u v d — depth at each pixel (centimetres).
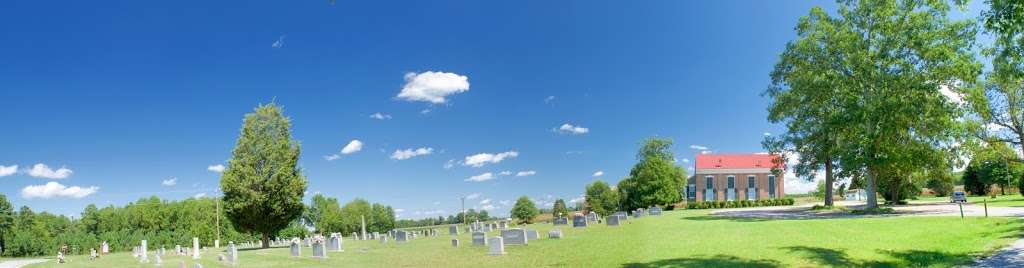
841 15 4238
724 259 1775
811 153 5531
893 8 3988
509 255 2238
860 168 4447
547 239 2883
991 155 4900
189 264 2980
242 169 4272
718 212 5762
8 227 9056
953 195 6531
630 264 1780
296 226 9031
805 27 4419
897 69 3966
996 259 1744
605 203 11038
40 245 8281
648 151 9844
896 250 1967
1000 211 3753
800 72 4509
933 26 3888
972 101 3972
